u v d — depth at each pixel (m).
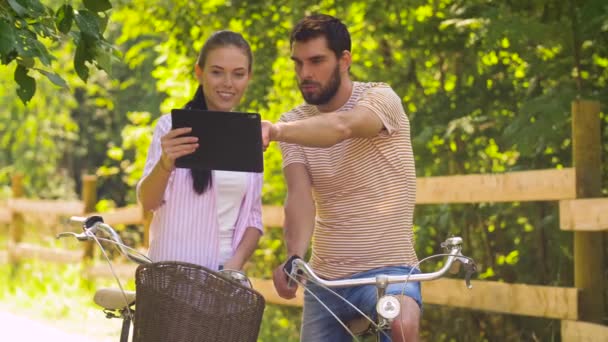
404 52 10.49
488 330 9.06
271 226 10.11
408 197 4.96
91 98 27.88
